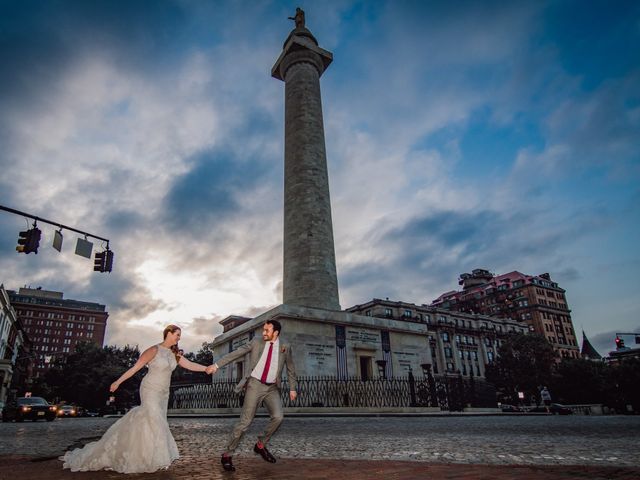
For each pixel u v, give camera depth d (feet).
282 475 14.52
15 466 16.97
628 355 268.21
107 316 444.55
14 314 186.80
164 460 15.16
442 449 20.99
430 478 13.64
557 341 296.30
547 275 330.13
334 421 43.88
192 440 27.32
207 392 69.62
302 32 107.55
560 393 185.98
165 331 17.31
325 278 80.33
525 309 300.20
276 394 17.03
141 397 16.20
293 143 92.58
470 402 74.74
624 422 46.24
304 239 82.58
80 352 222.28
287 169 91.35
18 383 210.59
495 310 317.42
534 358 193.88
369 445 22.94
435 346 241.35
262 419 47.83
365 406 62.64
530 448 21.18
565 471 14.74
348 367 73.51
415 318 241.96
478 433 29.96
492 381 195.52
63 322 423.23
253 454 20.20
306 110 95.35
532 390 190.29
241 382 16.83
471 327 261.85
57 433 37.99
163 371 16.47
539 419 53.88
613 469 15.07
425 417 53.16
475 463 16.78
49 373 221.46
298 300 78.95
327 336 73.20
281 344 17.58
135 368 16.21
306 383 61.98
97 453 15.60
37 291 450.71
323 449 21.58
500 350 201.26
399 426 36.96
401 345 82.64
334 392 63.10
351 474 14.53
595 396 179.01
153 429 15.49
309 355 69.92
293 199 86.94
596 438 26.13
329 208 88.12
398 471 14.96
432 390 67.67
